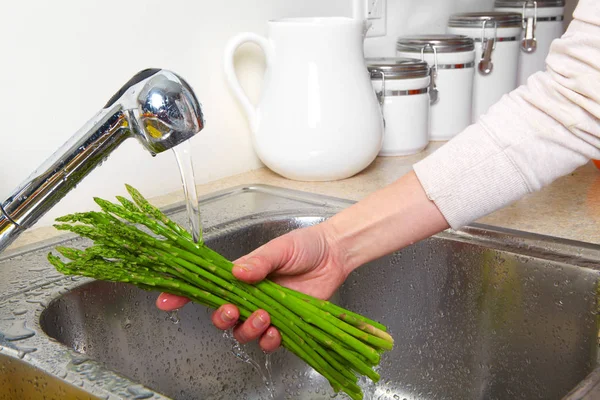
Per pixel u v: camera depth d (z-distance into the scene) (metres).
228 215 1.03
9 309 0.72
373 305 1.02
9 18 0.90
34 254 0.88
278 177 1.24
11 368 0.62
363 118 1.14
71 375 0.58
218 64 1.17
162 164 1.12
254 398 0.97
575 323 0.82
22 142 0.94
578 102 0.70
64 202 1.00
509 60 1.57
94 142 0.56
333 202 1.07
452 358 0.96
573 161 0.74
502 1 1.72
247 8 1.20
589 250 0.85
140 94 0.54
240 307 0.70
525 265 0.86
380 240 0.80
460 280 0.93
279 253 0.72
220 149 1.21
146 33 1.06
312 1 1.33
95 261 0.65
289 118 1.12
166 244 0.66
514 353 0.89
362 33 1.15
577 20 0.71
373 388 1.02
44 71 0.94
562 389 0.85
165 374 0.88
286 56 1.12
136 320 0.84
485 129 0.75
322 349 0.72
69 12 0.96
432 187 0.76
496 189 0.75
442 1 1.70
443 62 1.45
